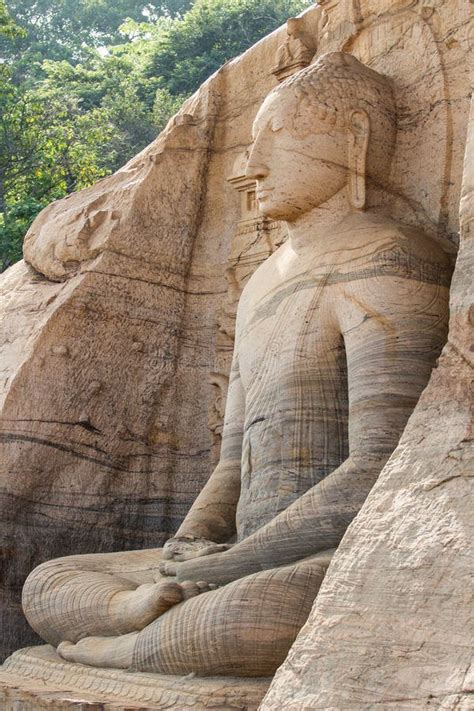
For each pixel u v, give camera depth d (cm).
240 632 473
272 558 530
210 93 775
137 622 533
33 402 715
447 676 370
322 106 611
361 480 520
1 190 1727
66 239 756
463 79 612
